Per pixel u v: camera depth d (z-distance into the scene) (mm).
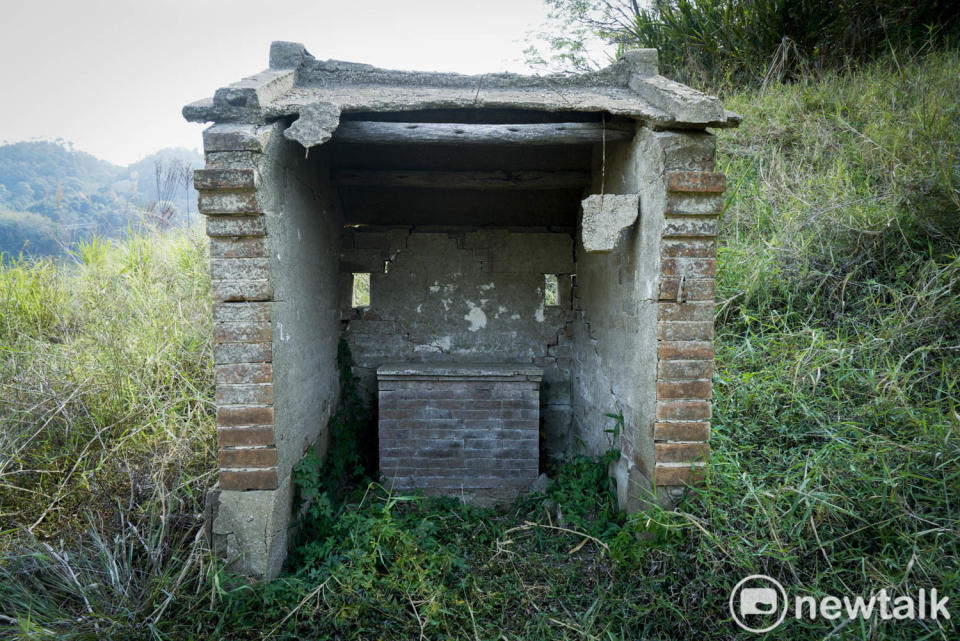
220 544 2908
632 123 3348
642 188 3191
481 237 5211
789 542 2818
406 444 4633
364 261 5152
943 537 2686
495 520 3953
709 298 2945
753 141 6133
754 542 2797
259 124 2869
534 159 4641
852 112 6039
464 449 4645
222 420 2873
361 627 2684
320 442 4074
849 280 4387
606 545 3090
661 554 2869
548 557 3324
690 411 2988
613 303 3848
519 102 3061
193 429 4133
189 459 3891
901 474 2871
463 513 3963
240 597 2787
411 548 3086
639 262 3246
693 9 8016
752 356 4074
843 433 3342
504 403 4625
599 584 2922
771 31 7328
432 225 5250
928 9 7094
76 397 4207
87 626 2629
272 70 3375
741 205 5367
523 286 5250
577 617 2748
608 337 3980
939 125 5082
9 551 3105
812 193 5121
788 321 4402
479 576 3094
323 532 3326
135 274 5746
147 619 2686
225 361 2854
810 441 3445
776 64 7262
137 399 4324
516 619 2785
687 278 2928
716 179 2838
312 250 3844
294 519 3271
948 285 3863
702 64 7875
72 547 3229
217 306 2836
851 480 3000
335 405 4703
